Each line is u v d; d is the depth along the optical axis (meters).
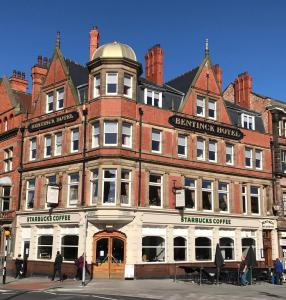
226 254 38.25
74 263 32.97
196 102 38.56
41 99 39.09
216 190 38.28
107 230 32.25
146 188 33.78
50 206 36.03
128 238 32.34
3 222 40.06
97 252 32.31
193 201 36.84
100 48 34.88
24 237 37.91
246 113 42.78
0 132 43.31
